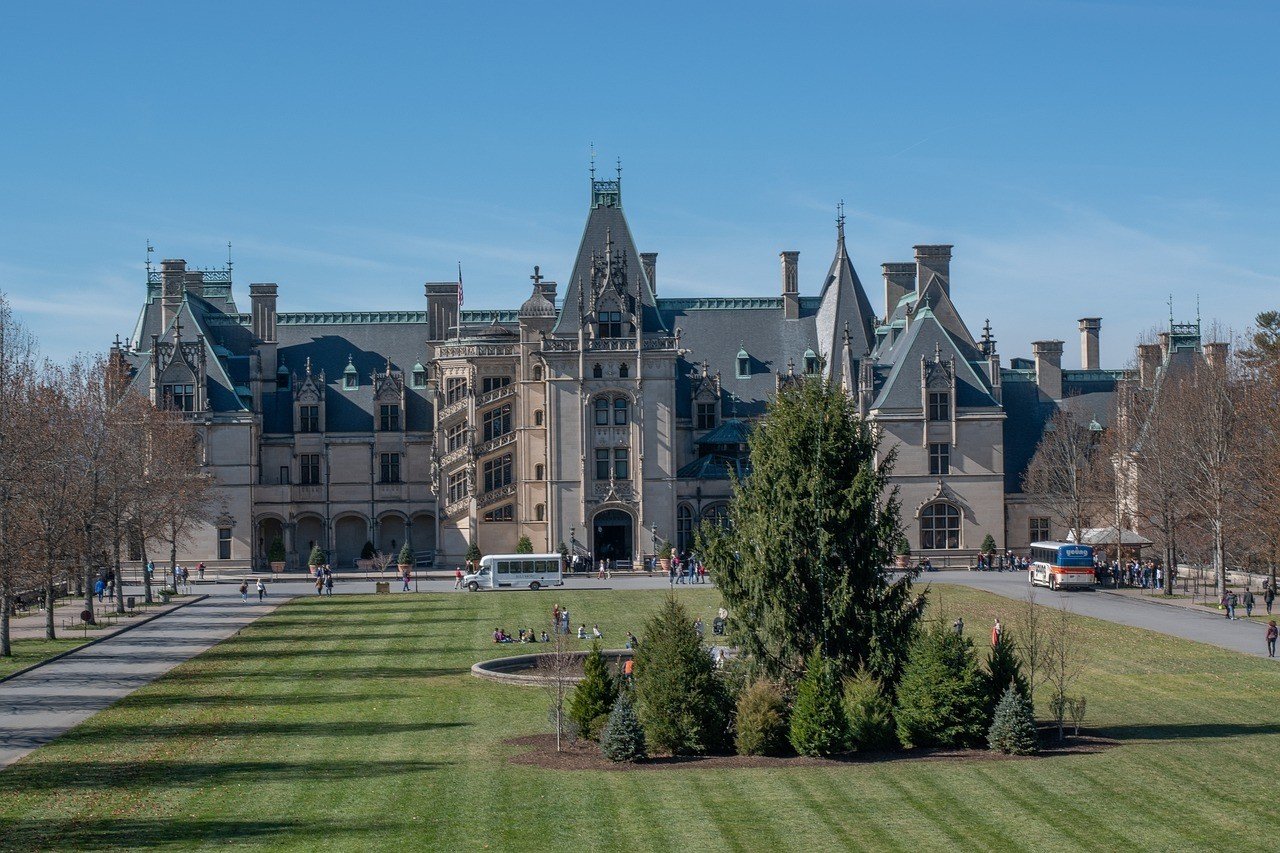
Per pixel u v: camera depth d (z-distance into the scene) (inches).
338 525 7229.3
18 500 4065.0
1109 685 3346.5
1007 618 4439.0
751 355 7298.2
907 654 2719.0
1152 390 6284.5
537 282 6943.9
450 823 2112.5
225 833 2059.5
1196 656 3740.2
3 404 4062.5
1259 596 5300.2
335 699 3169.3
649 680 2620.6
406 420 7199.8
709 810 2183.8
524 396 6845.5
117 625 4539.9
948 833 2068.2
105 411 5073.8
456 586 5890.8
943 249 7111.2
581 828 2089.1
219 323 7322.8
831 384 2886.3
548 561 5777.6
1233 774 2417.6
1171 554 5418.3
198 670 3597.4
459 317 7007.9
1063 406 6830.7
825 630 2738.7
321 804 2219.5
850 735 2566.4
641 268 6855.3
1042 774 2415.1
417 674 3526.1
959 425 6446.9
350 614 4859.7
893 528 2795.3
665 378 6742.1
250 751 2608.3
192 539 6688.0
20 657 3784.5
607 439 6742.1
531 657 3661.4
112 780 2375.7
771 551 2748.5
